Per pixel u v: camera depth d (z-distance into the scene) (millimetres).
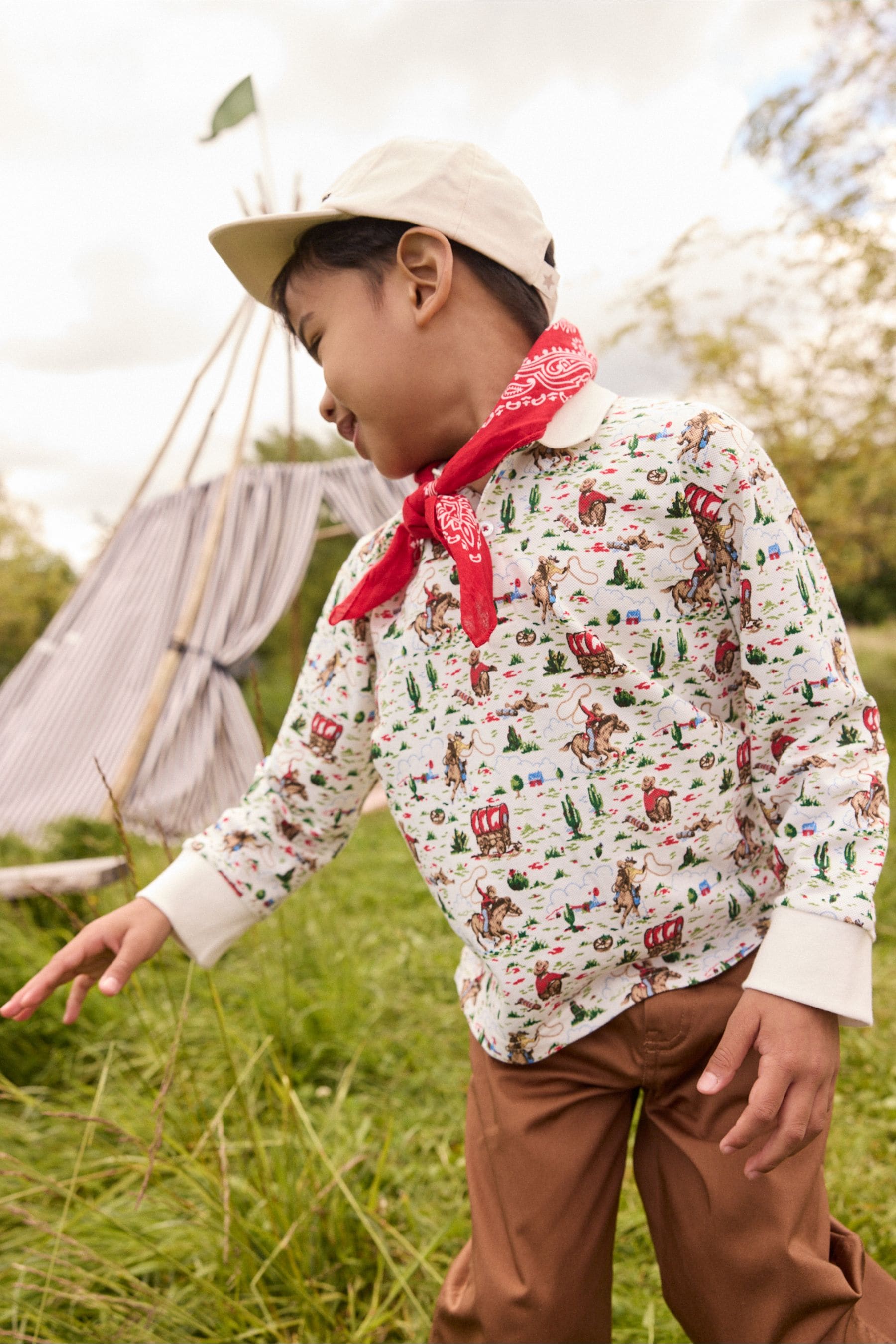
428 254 1039
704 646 1013
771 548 971
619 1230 1713
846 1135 1984
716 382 9289
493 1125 1104
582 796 1015
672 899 1011
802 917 899
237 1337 1428
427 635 1081
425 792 1090
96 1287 1562
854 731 955
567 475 1023
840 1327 974
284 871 1284
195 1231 1653
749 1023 896
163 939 1250
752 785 1029
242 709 6078
